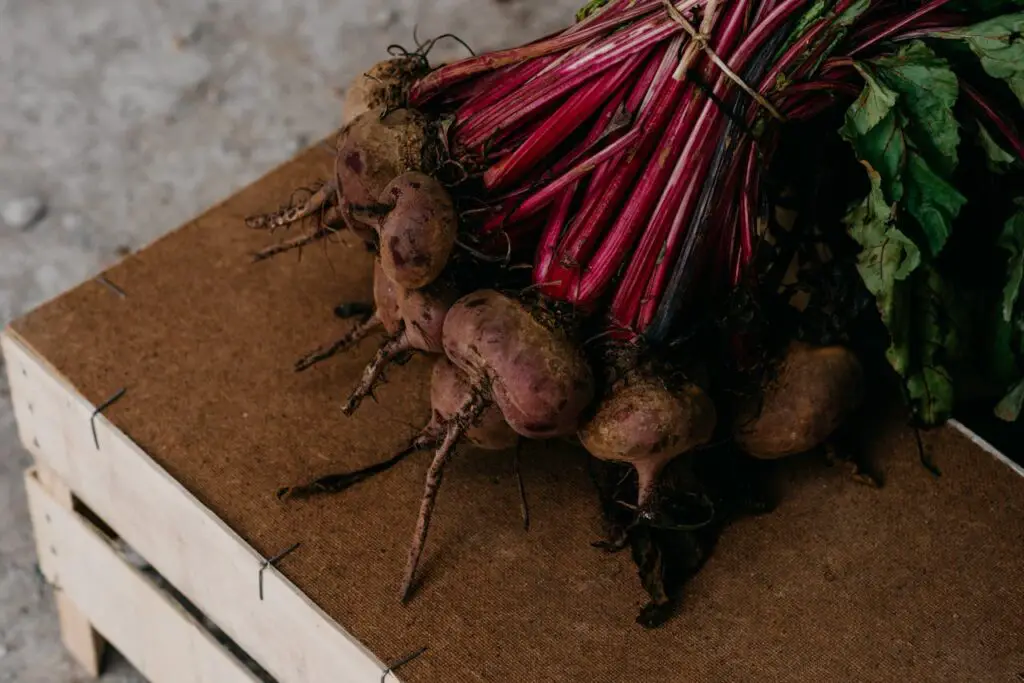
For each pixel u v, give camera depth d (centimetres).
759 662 127
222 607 137
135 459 137
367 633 128
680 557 131
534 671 127
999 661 127
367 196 131
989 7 128
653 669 127
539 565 131
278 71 205
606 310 129
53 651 161
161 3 216
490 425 130
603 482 134
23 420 146
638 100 127
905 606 130
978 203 136
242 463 137
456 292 129
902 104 124
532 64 130
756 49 124
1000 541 133
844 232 135
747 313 129
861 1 124
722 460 135
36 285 184
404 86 135
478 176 130
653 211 127
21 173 194
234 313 145
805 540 133
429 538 133
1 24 212
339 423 139
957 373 144
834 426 133
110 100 201
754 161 127
